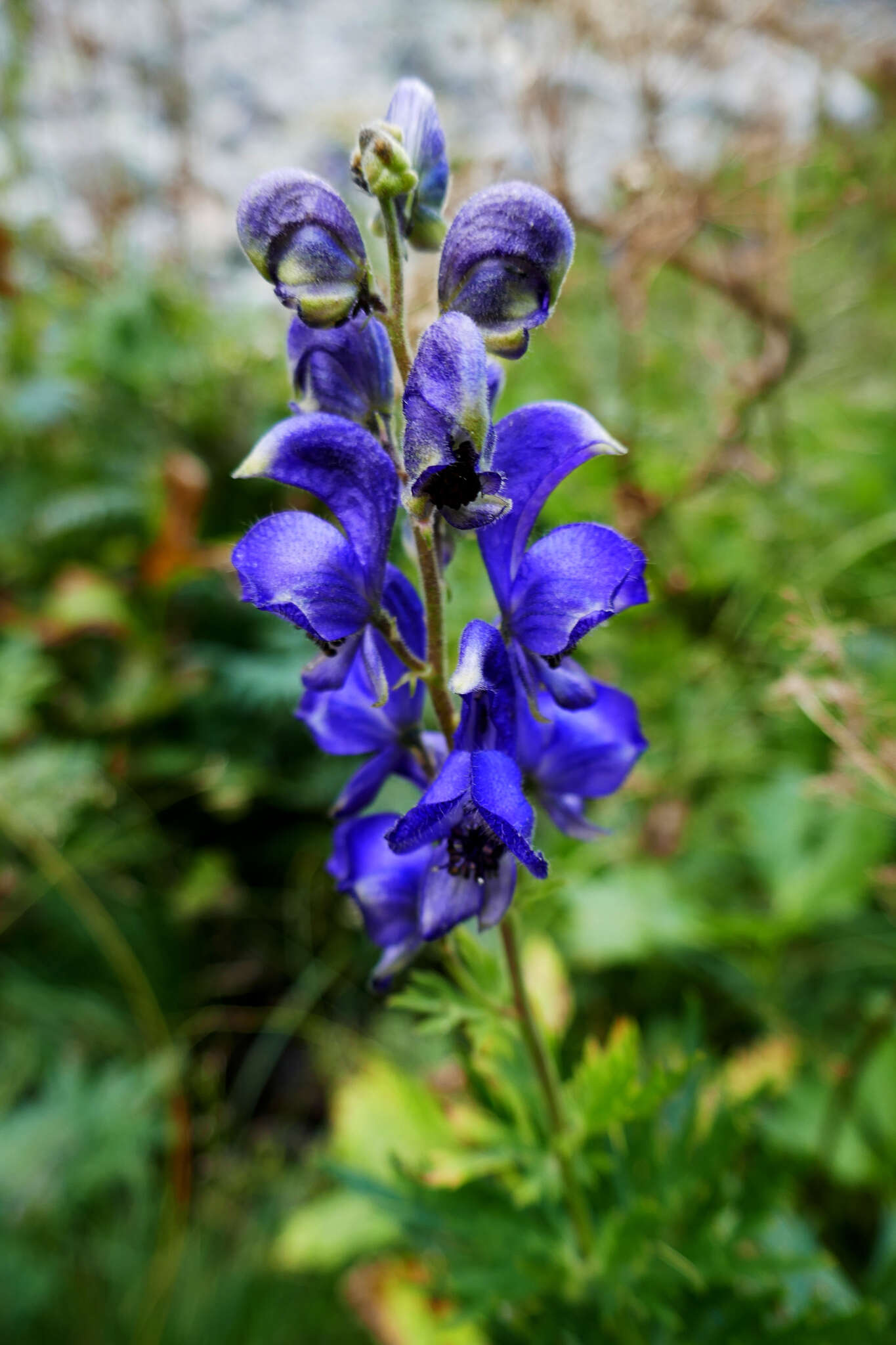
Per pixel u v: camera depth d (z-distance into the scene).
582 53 0.50
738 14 0.48
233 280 0.68
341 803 0.22
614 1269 0.25
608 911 0.35
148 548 0.47
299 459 0.19
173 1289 0.34
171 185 0.66
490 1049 0.25
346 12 0.79
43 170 0.69
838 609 0.43
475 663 0.18
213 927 0.44
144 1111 0.37
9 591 0.50
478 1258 0.26
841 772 0.33
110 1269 0.34
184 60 0.70
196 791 0.46
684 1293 0.26
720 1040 0.37
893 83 0.55
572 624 0.18
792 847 0.37
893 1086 0.32
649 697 0.42
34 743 0.45
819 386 0.60
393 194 0.18
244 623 0.50
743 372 0.46
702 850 0.40
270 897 0.44
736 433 0.45
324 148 0.68
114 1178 0.36
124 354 0.53
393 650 0.20
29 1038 0.39
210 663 0.47
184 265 0.65
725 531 0.47
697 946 0.36
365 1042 0.40
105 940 0.40
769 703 0.41
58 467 0.53
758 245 0.48
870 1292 0.28
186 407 0.54
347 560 0.19
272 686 0.42
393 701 0.21
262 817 0.46
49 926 0.43
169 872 0.45
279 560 0.18
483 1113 0.29
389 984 0.22
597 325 0.54
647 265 0.46
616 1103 0.24
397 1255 0.31
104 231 0.64
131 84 0.71
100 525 0.51
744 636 0.45
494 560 0.19
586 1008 0.37
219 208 0.69
